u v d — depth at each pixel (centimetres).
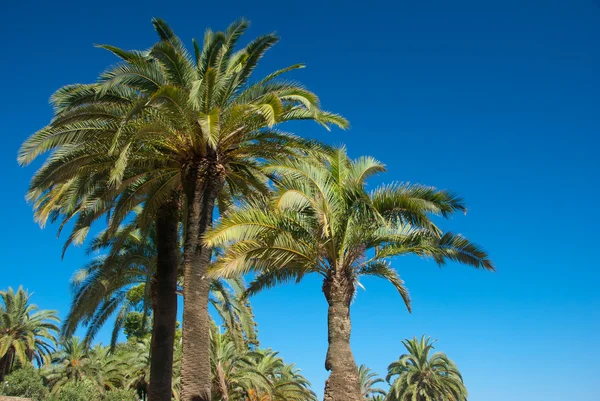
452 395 5009
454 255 1272
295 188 1203
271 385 3403
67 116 1250
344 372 1145
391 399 5247
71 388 3706
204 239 1188
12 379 3528
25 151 1249
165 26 1458
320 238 1232
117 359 4312
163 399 1559
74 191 1509
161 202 1605
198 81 1216
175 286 1694
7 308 4072
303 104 1379
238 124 1378
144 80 1302
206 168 1395
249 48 1518
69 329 1870
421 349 5256
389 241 1296
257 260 1242
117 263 1895
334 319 1202
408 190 1230
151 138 1345
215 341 3244
